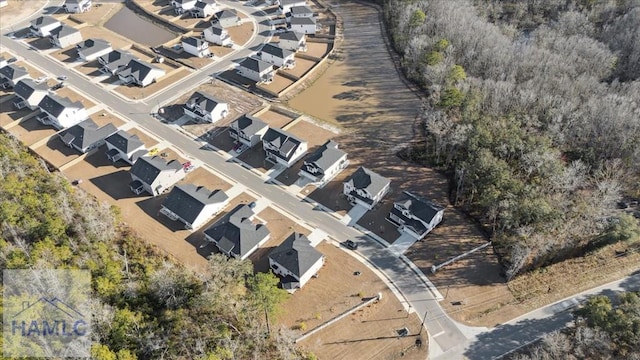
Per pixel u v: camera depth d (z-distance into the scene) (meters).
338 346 66.38
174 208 85.44
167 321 62.28
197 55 137.00
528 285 73.69
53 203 76.00
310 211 88.06
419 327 68.56
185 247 80.88
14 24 157.12
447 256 78.88
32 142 105.50
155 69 125.25
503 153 87.44
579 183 84.06
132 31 155.88
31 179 83.19
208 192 89.00
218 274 68.38
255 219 86.19
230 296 65.88
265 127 104.12
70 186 86.38
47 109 109.12
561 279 74.12
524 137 89.12
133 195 91.81
